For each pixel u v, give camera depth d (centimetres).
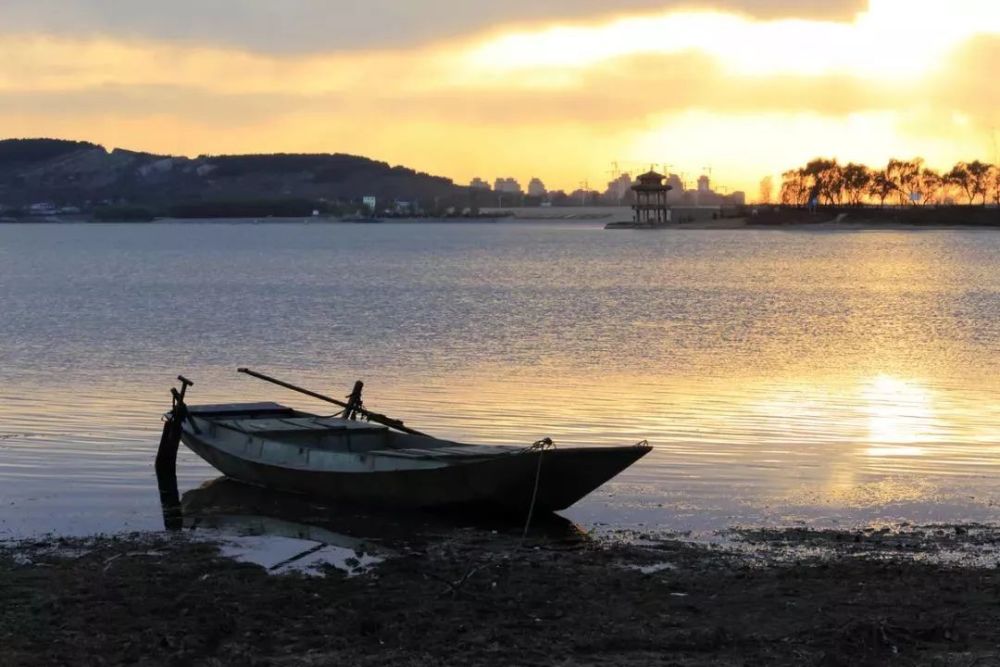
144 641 1489
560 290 9950
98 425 3366
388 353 5312
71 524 2294
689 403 3834
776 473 2755
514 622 1583
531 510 2244
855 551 2059
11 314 7544
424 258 17425
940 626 1549
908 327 6575
